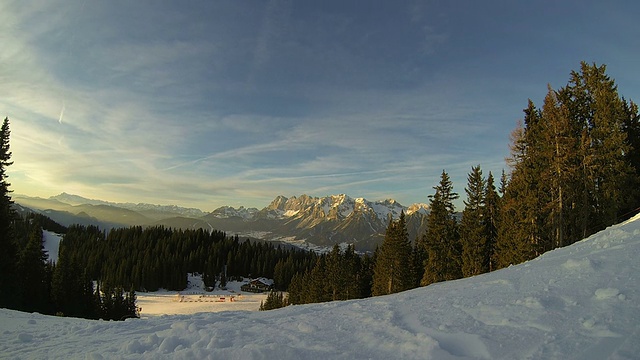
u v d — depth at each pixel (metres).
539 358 3.97
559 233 28.75
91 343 7.66
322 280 64.31
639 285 5.50
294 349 5.22
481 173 38.06
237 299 104.06
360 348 5.18
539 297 5.95
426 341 4.91
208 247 148.38
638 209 28.62
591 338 4.20
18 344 8.20
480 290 7.59
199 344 6.20
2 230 34.53
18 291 35.50
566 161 28.56
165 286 119.31
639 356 3.62
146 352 6.23
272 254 150.75
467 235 36.91
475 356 4.41
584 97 33.41
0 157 35.34
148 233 154.50
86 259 127.69
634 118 32.09
